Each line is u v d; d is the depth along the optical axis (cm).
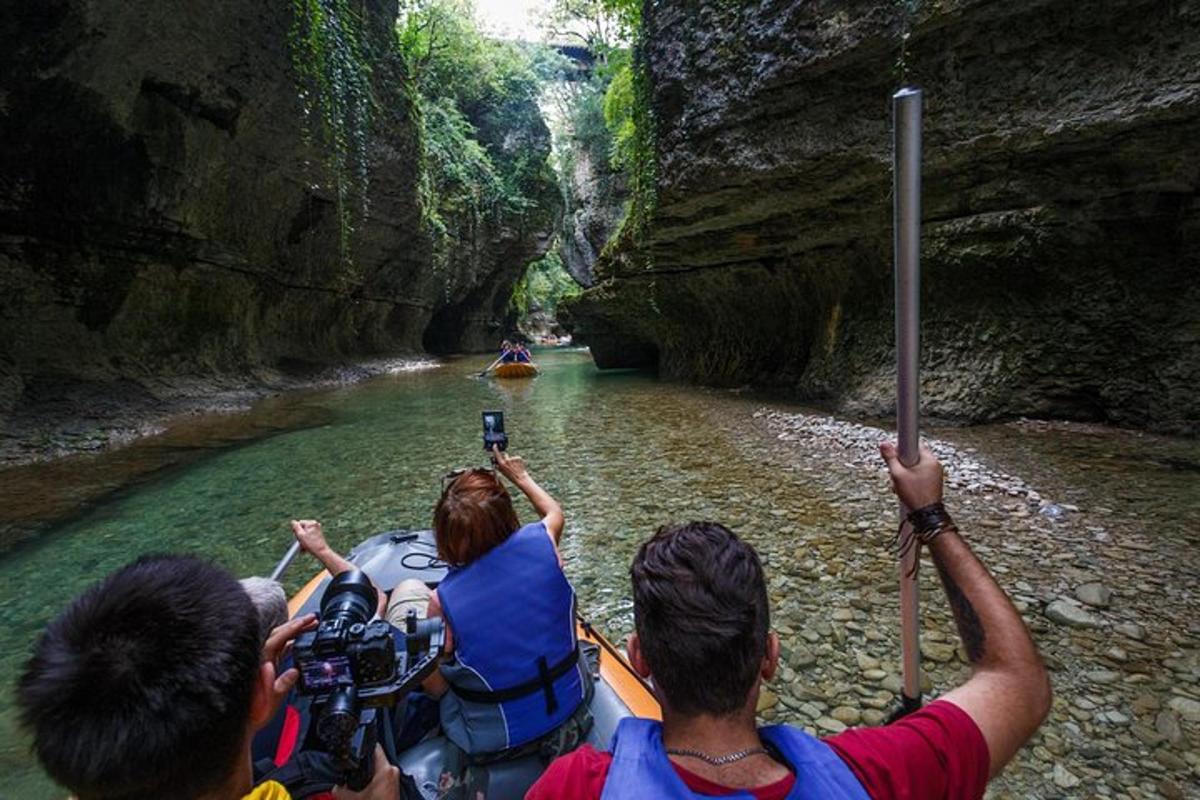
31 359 979
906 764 75
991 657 91
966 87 777
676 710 83
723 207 1158
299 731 169
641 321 1808
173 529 533
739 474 669
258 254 1515
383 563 311
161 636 74
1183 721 259
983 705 84
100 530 532
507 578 175
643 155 1348
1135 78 652
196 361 1361
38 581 436
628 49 1844
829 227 1066
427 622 137
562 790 81
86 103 905
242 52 1154
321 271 1847
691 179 1125
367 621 136
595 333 2109
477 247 3119
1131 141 672
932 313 927
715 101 1049
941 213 871
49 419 904
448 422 1057
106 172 1006
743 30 991
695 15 1080
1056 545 441
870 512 534
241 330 1555
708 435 885
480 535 179
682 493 606
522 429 977
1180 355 709
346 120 1711
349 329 2205
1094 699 276
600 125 3634
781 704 283
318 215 1692
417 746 186
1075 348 793
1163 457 634
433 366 2527
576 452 799
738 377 1481
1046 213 763
